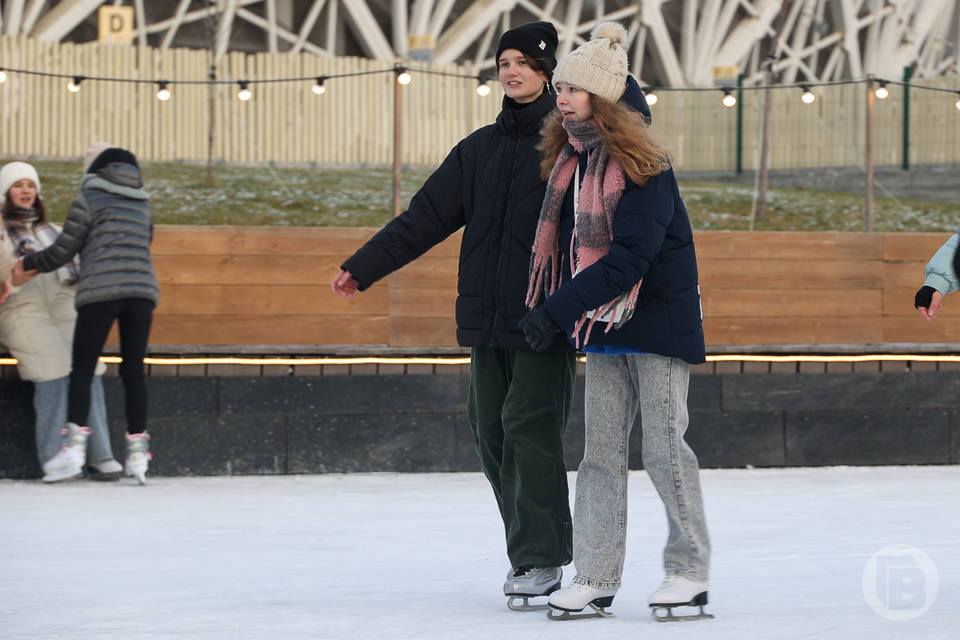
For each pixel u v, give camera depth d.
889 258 21.70
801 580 11.01
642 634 8.59
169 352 19.94
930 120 51.91
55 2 61.41
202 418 20.02
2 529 14.54
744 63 78.94
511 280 10.27
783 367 21.20
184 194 43.81
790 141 54.84
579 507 9.57
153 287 19.12
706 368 21.02
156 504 16.75
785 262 21.42
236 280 20.55
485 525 14.94
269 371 20.19
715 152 55.81
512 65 10.51
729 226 44.22
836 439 21.31
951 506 16.34
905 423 21.45
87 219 18.61
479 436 10.72
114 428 19.92
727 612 9.47
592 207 9.21
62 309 19.38
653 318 9.16
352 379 20.36
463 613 9.60
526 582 9.84
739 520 15.09
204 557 12.66
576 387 20.56
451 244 20.92
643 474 20.50
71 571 11.80
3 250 19.00
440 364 20.58
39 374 19.09
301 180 47.69
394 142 22.33
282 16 68.44
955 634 8.45
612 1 74.88
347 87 54.38
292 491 18.16
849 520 15.06
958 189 50.75
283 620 9.27
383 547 13.34
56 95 50.91
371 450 20.41
